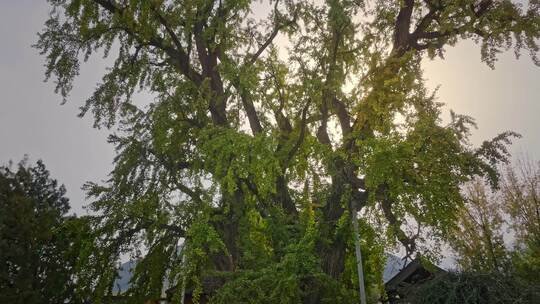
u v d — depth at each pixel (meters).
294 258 12.53
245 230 14.98
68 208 28.78
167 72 21.27
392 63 16.53
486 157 14.35
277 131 17.19
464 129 14.67
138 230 18.80
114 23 19.88
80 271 18.11
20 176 27.19
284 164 16.11
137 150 19.23
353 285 15.79
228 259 16.45
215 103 18.52
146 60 21.06
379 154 13.66
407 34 19.28
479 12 19.16
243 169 14.38
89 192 18.80
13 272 23.78
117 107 20.53
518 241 27.45
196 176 17.55
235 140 14.48
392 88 15.77
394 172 13.95
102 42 20.34
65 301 24.55
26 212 24.45
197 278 14.73
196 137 19.39
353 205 15.45
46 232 23.92
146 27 19.17
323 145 15.78
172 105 20.41
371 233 15.16
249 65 17.48
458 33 19.08
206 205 15.32
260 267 13.70
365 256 16.08
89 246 17.73
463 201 14.93
